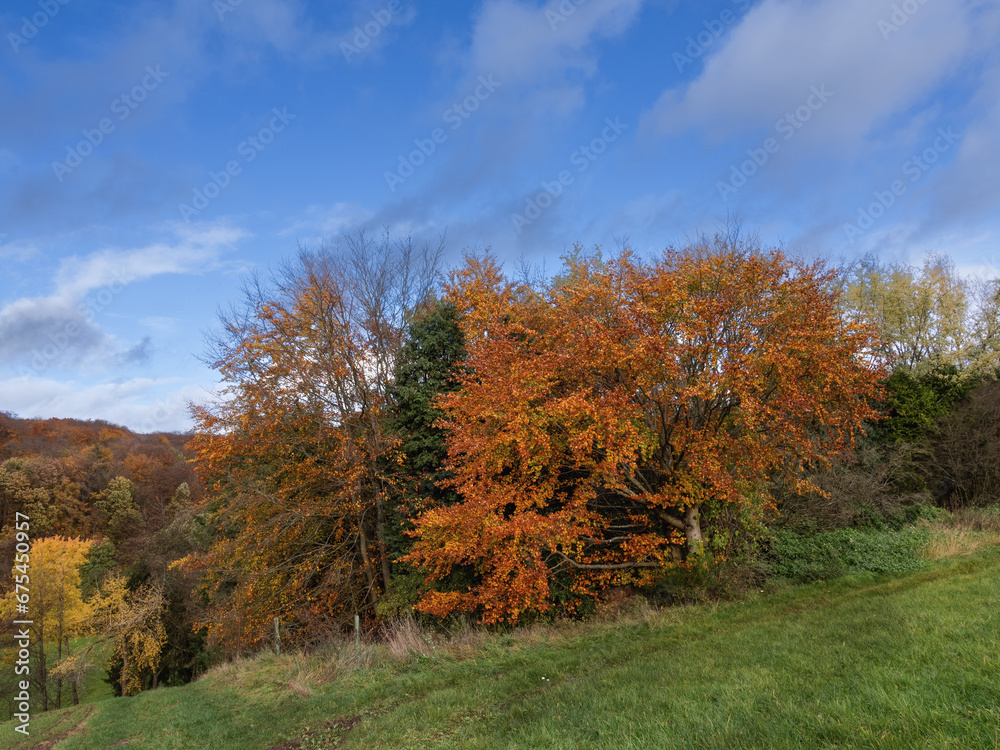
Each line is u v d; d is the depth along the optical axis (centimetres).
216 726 1100
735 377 1219
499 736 672
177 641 3194
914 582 1217
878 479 1897
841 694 548
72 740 1249
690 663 815
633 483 1470
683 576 1405
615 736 558
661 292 1344
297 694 1188
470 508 1354
